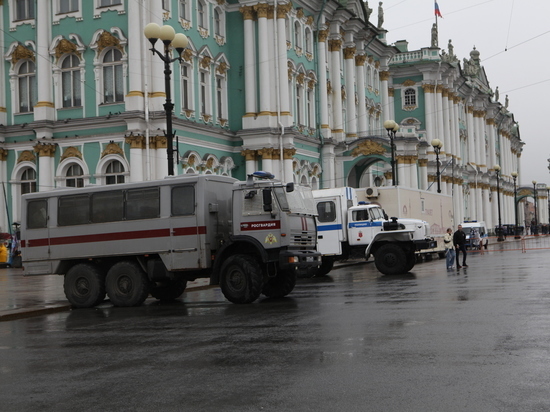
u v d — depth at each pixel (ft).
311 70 169.37
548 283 68.59
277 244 62.64
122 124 126.52
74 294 67.56
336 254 101.04
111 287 66.54
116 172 128.16
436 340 36.68
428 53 249.34
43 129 131.44
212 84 143.13
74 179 131.54
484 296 57.98
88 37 130.11
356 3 190.70
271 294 67.97
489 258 133.59
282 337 40.24
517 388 26.30
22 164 136.15
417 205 129.49
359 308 53.11
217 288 85.46
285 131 147.43
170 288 71.10
